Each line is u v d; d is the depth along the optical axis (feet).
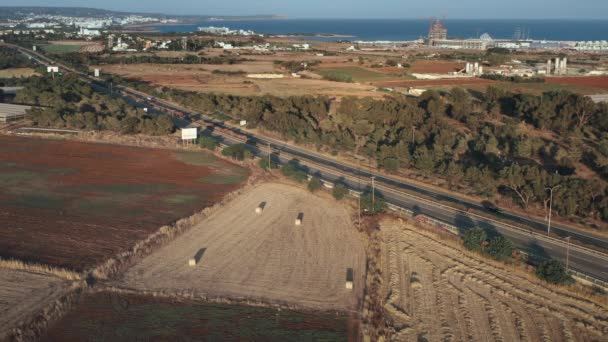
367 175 300.81
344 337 147.13
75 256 190.90
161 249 199.11
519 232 221.46
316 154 346.33
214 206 241.96
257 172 297.33
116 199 253.44
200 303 162.40
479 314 159.12
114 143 362.53
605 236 218.38
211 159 328.90
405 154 315.37
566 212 232.73
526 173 256.52
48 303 158.71
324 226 224.74
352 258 195.21
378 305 162.40
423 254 198.80
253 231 218.38
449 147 326.65
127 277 177.06
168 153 341.00
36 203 244.83
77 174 292.20
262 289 171.63
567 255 190.29
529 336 148.36
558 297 169.58
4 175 286.46
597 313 160.97
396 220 229.25
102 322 151.64
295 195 262.26
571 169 286.46
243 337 146.20
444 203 253.03
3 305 157.07
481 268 188.65
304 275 181.57
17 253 192.03
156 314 156.25
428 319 156.25
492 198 260.62
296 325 152.15
